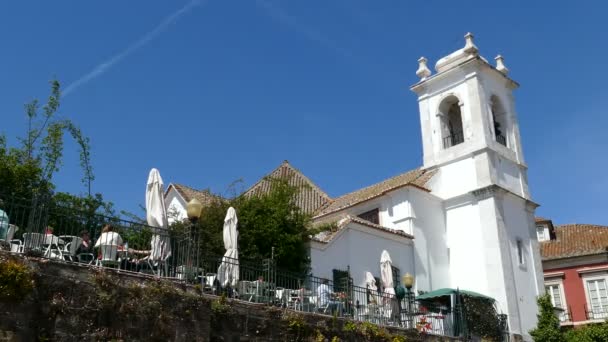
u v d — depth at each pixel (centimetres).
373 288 2047
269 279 1551
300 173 3353
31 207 1126
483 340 2288
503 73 3109
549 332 2456
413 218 2623
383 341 1709
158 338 1145
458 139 3089
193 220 1345
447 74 3058
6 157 2017
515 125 3100
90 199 2133
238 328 1339
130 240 1393
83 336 1049
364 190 3231
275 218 2091
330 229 2264
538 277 2769
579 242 3634
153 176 1422
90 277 1097
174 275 1294
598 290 3378
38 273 1034
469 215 2766
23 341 982
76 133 2405
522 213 2878
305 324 1488
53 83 2398
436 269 2661
